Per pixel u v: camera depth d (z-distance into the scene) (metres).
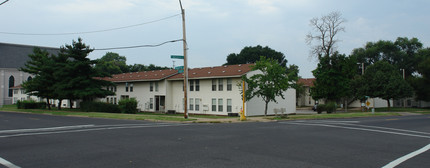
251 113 35.00
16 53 76.00
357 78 48.81
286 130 16.48
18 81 74.44
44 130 15.81
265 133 14.88
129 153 9.42
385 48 70.69
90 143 11.32
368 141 12.75
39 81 39.03
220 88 37.34
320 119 27.52
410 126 20.28
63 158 8.69
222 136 13.54
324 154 9.59
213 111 38.16
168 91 43.22
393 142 12.62
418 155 9.70
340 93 43.78
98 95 38.38
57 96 40.00
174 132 14.91
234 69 37.75
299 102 66.94
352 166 8.00
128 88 49.81
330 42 49.47
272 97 28.91
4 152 9.58
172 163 8.08
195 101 40.56
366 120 25.95
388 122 23.56
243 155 9.23
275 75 28.97
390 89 44.31
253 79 29.58
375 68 52.25
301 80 71.81
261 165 7.94
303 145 11.30
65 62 38.78
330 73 44.12
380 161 8.69
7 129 16.36
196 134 14.19
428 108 56.97
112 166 7.72
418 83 54.62
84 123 20.34
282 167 7.76
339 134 15.05
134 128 16.81
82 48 38.69
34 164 7.97
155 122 22.28
